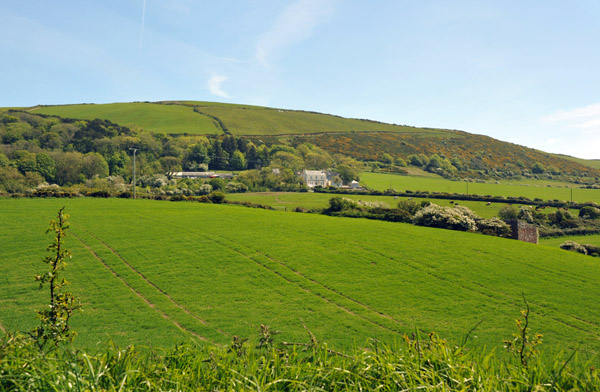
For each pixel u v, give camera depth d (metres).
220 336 24.41
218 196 75.88
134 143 131.62
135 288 32.22
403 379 4.18
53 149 119.50
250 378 4.23
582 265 42.41
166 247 43.09
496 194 114.56
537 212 82.50
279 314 28.34
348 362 4.62
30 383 3.76
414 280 36.22
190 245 44.19
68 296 6.88
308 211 73.75
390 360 4.55
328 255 42.75
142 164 120.50
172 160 131.50
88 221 52.22
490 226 59.50
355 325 26.73
